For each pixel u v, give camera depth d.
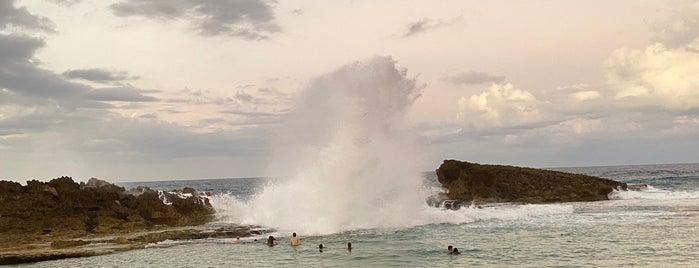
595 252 25.80
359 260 25.52
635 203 50.72
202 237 33.12
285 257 26.73
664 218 37.84
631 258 24.20
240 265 24.89
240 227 36.91
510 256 25.48
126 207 41.47
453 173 59.88
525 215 42.75
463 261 24.64
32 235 33.41
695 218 37.41
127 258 26.97
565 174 61.94
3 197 38.25
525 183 59.00
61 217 37.59
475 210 44.12
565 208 46.22
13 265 25.81
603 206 48.34
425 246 29.06
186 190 52.03
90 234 34.50
